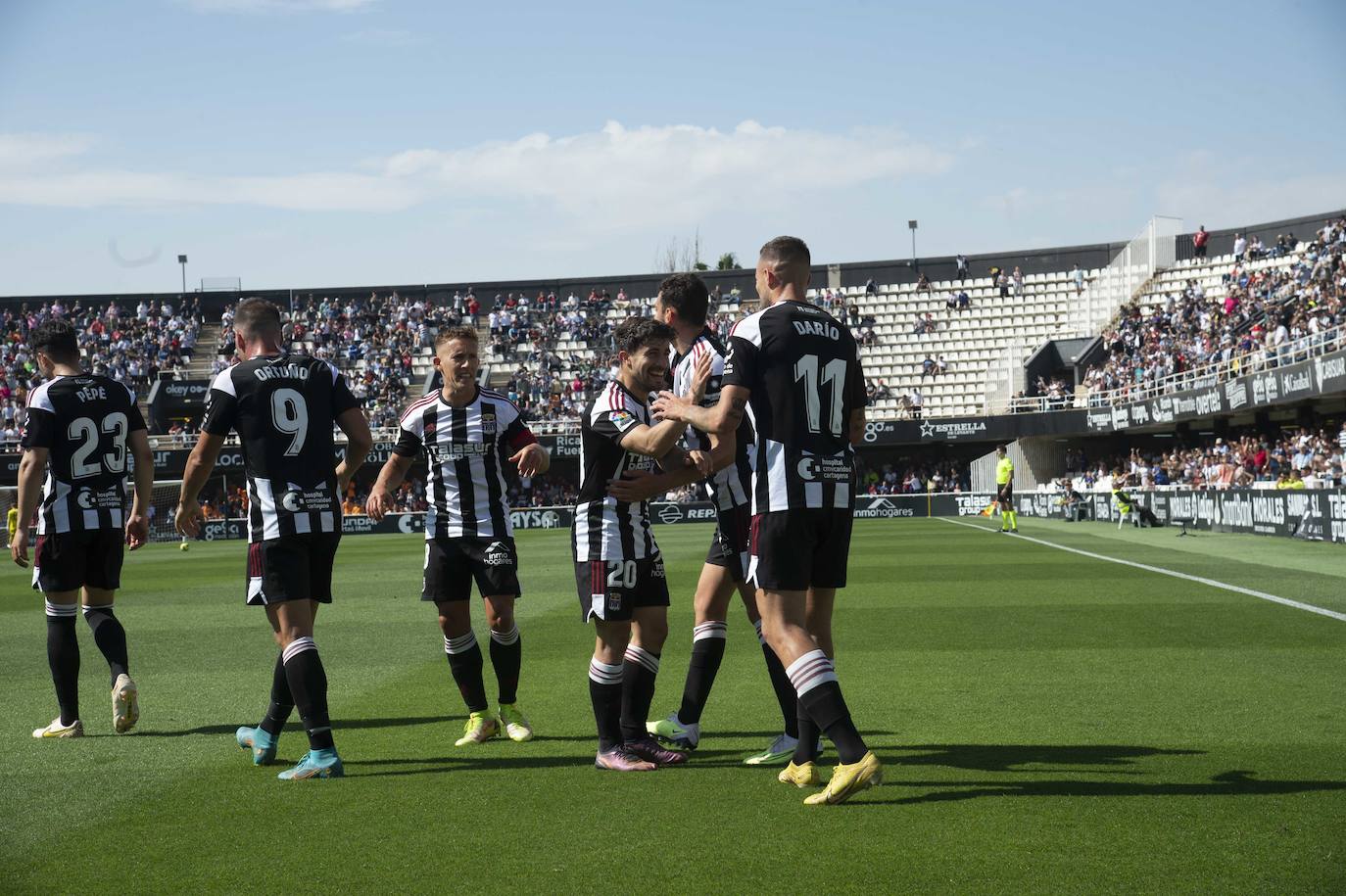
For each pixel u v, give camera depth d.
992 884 3.33
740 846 3.76
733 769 4.94
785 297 4.70
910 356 47.75
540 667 8.09
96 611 6.20
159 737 5.94
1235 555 17.22
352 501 43.38
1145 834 3.79
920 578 14.55
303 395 5.23
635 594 5.02
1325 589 11.92
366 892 3.38
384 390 46.44
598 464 5.00
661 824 4.06
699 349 5.44
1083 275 47.94
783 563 4.41
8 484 41.44
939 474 43.94
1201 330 36.19
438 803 4.42
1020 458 41.56
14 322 49.41
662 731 5.36
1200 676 6.95
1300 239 42.47
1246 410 27.94
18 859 3.80
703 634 5.44
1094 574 14.48
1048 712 5.97
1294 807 4.08
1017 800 4.26
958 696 6.50
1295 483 24.19
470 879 3.48
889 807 4.21
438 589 5.70
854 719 5.94
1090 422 38.06
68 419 6.05
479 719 5.64
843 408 4.60
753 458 4.50
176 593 15.41
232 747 5.65
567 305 51.00
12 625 11.91
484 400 5.80
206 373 48.16
